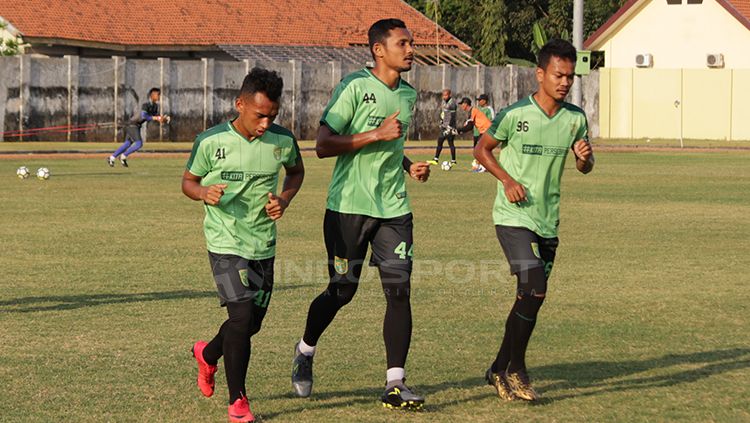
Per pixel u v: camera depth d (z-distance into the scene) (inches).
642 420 614.5
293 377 666.2
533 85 4522.6
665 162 3058.6
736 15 4414.4
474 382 698.2
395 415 623.5
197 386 682.8
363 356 765.9
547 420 613.3
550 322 886.4
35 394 658.2
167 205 1758.1
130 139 2628.0
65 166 2630.4
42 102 3503.9
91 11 4188.0
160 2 4421.8
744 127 4377.5
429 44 4746.6
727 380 704.4
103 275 1092.5
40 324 860.6
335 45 4603.8
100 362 740.0
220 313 908.0
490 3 5403.5
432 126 4190.5
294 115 3934.5
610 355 773.9
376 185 661.9
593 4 5733.3
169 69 3713.1
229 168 612.4
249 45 4340.6
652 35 4645.7
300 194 1972.2
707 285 1065.5
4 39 3934.5
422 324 874.1
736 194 2059.5
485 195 2012.8
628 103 4589.1
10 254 1228.5
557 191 673.6
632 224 1568.7
